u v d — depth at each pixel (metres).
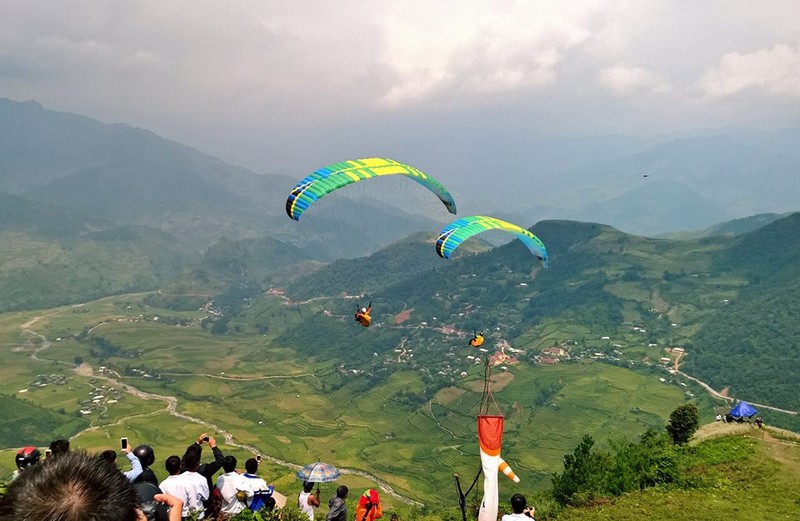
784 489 21.66
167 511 4.89
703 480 22.78
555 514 20.98
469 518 24.98
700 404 146.50
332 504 13.46
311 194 19.67
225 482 11.26
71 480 2.27
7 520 2.12
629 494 21.91
